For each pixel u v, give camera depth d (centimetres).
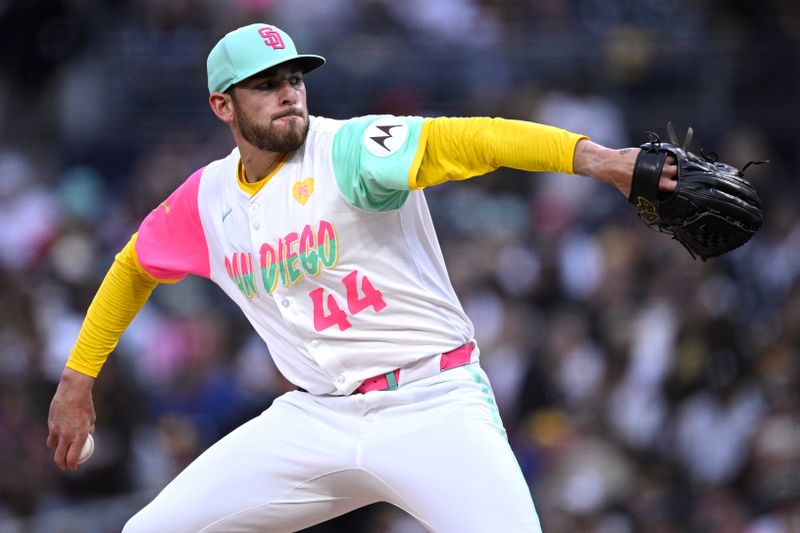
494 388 3225
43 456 2900
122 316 1550
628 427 3100
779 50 4003
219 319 3472
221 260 1481
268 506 1453
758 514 2841
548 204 3744
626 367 3206
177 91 4212
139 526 1477
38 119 4325
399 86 4059
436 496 1355
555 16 4156
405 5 4175
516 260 3572
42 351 3183
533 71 4053
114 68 4253
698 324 3203
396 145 1299
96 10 4403
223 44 1391
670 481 2998
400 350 1389
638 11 4141
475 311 3412
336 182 1352
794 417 2995
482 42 4103
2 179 4062
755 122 3956
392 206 1351
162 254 1508
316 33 4122
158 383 3272
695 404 3098
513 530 1318
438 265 1430
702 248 1302
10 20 4447
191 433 3052
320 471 1428
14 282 3444
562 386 3198
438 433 1366
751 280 3534
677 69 4019
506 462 1352
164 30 4294
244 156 1424
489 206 3753
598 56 4044
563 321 3353
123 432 2850
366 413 1404
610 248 3556
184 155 4012
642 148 1254
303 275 1388
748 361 3158
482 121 1281
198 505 1461
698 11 4109
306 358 1433
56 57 4400
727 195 1245
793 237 3694
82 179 4103
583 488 2922
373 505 2811
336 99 4059
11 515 2769
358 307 1382
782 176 3875
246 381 3173
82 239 3816
